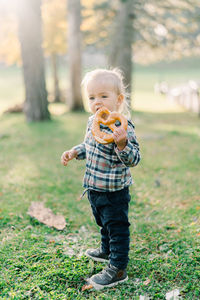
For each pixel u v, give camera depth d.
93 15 16.62
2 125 11.10
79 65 15.01
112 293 2.40
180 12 14.38
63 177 5.24
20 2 10.13
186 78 40.19
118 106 2.56
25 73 10.91
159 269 2.65
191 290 2.39
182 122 11.69
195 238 3.11
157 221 3.58
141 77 43.97
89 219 3.67
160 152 6.95
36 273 2.62
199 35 15.20
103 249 2.76
